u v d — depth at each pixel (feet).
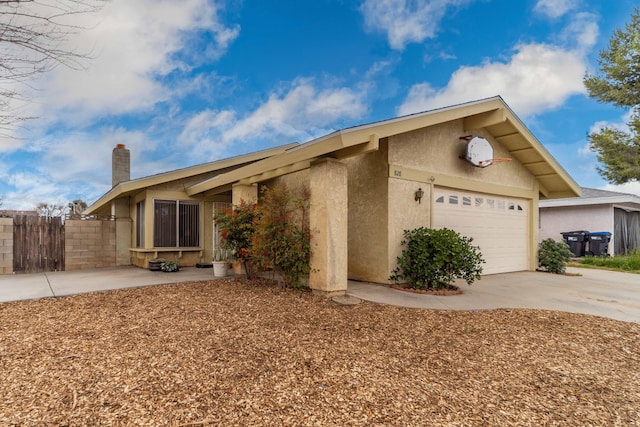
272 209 23.53
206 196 38.32
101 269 34.42
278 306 18.60
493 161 30.58
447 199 29.37
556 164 35.63
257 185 33.09
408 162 26.21
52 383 9.61
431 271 22.70
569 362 12.07
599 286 26.63
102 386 9.49
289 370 10.83
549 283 28.09
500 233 34.30
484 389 9.96
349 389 9.71
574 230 55.06
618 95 50.60
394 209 25.18
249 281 26.09
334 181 21.53
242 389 9.55
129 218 38.99
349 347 12.96
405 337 14.25
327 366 11.21
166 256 35.83
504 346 13.46
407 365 11.48
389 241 24.77
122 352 11.91
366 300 20.26
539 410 8.90
